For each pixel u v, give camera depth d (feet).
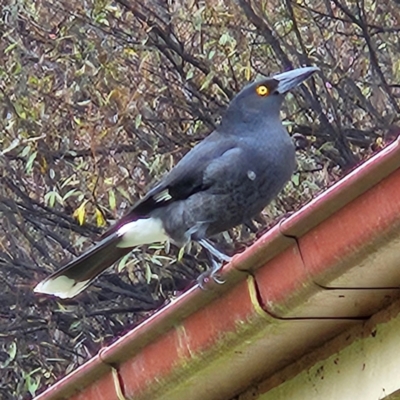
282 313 17.70
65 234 48.55
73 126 43.01
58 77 43.06
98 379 20.79
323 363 18.94
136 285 48.37
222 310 18.39
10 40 42.73
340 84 46.29
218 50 43.80
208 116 45.14
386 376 17.61
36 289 25.26
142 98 43.62
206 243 25.48
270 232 17.22
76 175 42.47
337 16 47.01
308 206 16.65
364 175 15.81
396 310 17.61
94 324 50.16
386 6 46.03
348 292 17.29
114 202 40.09
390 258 16.42
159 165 42.63
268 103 26.32
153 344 19.67
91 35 42.98
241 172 25.29
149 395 20.06
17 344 47.26
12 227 48.88
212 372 19.43
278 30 45.42
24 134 42.11
